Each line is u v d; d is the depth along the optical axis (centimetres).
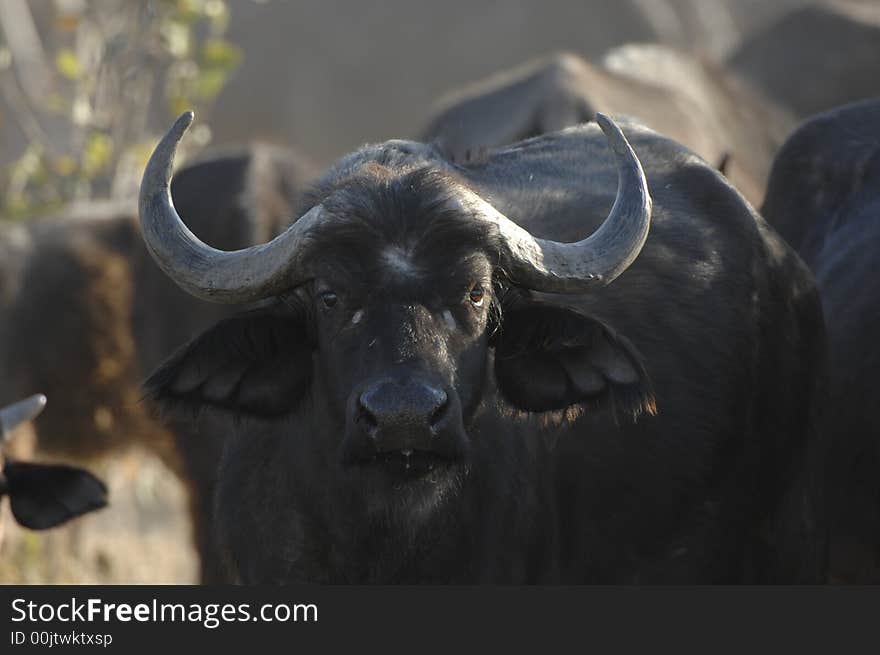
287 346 2031
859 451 2612
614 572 2278
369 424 1808
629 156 2033
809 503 2516
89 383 3838
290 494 2098
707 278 2338
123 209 4066
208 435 3008
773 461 2434
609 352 2012
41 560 3872
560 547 2206
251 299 1956
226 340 1995
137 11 4431
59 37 6009
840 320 2689
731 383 2331
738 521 2391
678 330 2294
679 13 9619
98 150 4394
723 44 9638
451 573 2069
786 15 5591
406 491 1966
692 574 2338
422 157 2292
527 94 3838
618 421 2244
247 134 9194
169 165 1986
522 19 9350
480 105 3891
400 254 1889
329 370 1938
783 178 2966
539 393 2078
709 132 4212
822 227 2886
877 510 2598
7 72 5544
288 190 3328
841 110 2978
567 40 9300
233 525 2175
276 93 9256
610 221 2016
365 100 9369
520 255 1950
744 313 2359
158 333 3438
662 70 4572
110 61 4441
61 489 2420
